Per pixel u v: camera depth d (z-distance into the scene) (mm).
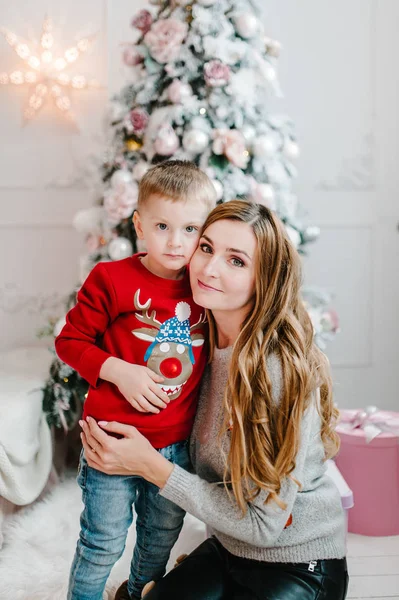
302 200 2883
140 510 1412
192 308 1306
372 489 1937
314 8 2797
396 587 1678
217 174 2016
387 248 2939
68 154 2805
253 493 1189
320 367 1308
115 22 2732
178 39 2012
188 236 1232
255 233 1204
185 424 1332
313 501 1268
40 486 1991
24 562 1686
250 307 1260
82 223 2260
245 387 1172
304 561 1228
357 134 2865
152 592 1205
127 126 2080
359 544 1913
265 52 2262
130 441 1206
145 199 1233
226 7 2094
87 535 1297
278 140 2197
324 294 2367
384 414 2072
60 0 2719
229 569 1256
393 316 2967
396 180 2906
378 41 2830
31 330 2891
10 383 2133
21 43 2727
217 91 2047
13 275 2863
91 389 1305
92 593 1312
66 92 2764
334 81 2836
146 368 1232
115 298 1263
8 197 2812
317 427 1313
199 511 1181
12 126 2775
